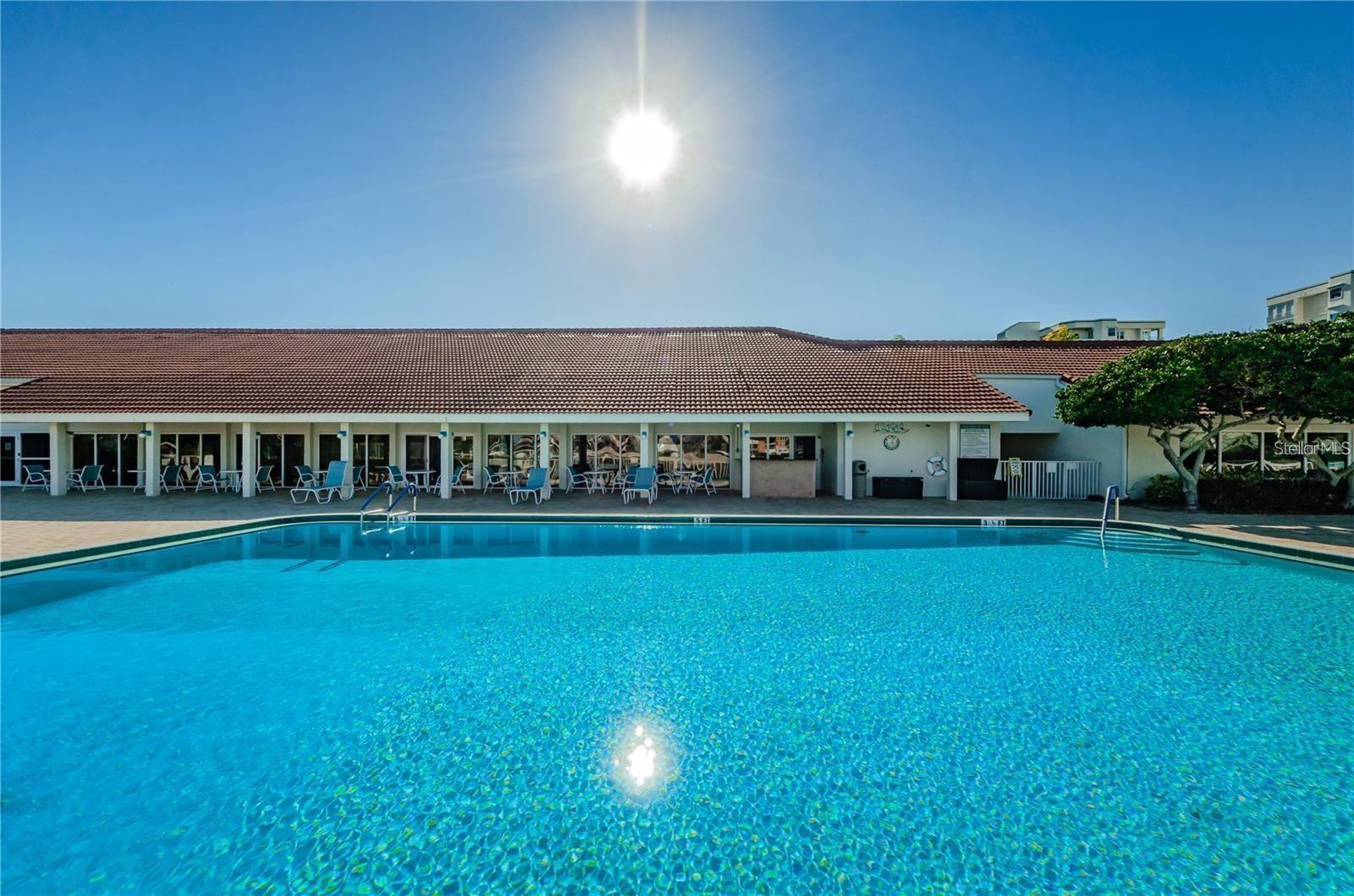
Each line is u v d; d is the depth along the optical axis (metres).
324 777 4.65
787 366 21.70
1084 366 22.38
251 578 10.21
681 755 4.97
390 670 6.57
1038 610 8.56
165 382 19.80
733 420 18.09
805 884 3.67
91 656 6.92
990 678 6.38
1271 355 14.02
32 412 17.78
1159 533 13.45
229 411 17.98
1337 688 6.11
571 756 4.94
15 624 7.90
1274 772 4.71
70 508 15.97
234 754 4.95
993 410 18.12
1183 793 4.47
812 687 6.18
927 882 3.69
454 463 22.34
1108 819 4.20
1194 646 7.21
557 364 22.08
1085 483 18.88
